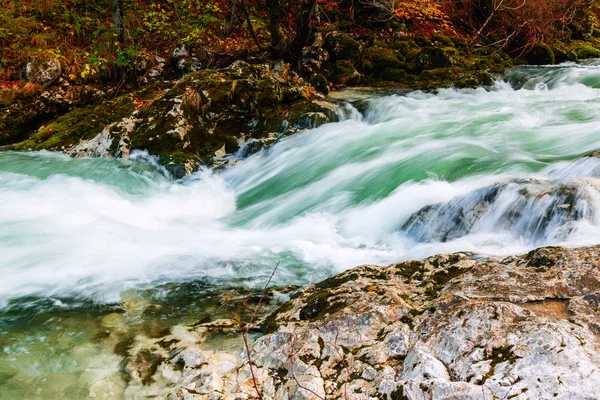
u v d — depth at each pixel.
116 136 8.27
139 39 11.70
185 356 3.20
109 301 4.14
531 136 7.03
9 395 3.01
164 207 6.90
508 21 14.81
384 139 7.64
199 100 8.54
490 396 2.19
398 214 5.34
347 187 6.46
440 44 13.59
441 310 2.85
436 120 8.36
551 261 3.26
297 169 7.51
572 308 2.71
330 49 11.62
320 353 2.82
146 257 5.00
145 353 3.38
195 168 7.88
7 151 8.52
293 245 5.18
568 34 16.09
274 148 8.21
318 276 4.48
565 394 2.11
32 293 4.29
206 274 4.58
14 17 10.88
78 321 3.85
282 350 2.91
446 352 2.54
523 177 5.18
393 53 12.37
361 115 9.40
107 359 3.34
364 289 3.41
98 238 5.53
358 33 13.23
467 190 5.33
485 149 6.60
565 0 15.97
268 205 6.78
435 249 4.47
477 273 3.29
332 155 7.53
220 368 3.04
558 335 2.40
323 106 8.90
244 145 8.38
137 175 7.66
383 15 13.38
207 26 12.32
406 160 6.64
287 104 9.11
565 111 8.25
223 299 4.11
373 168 6.70
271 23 11.12
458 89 10.70
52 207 6.42
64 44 10.86
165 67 11.30
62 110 10.15
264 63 10.73
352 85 11.23
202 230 6.01
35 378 3.17
